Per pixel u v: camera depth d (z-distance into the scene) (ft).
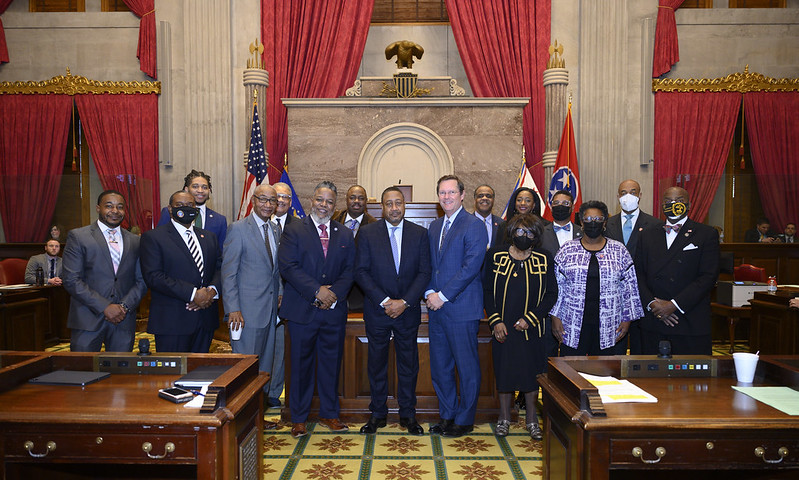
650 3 28.53
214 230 15.05
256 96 25.17
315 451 11.30
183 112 29.04
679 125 28.50
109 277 11.73
